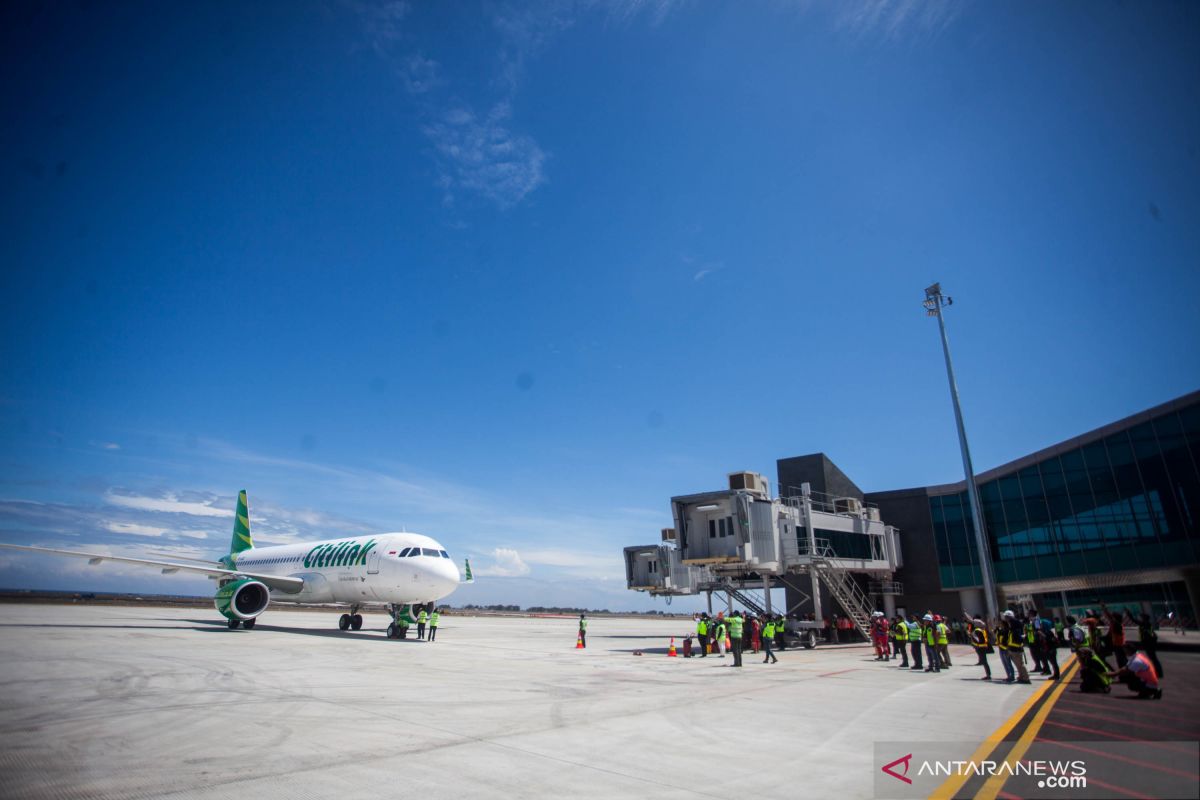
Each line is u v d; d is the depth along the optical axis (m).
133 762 9.00
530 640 41.84
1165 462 34.91
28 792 7.68
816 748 10.02
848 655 30.42
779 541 34.72
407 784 8.03
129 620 52.56
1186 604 53.75
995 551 44.84
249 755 9.42
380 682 17.70
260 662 22.14
